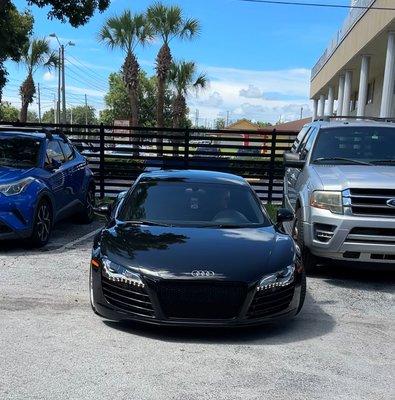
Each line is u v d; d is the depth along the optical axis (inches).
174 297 181.3
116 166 563.8
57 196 350.0
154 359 168.9
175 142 571.8
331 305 236.2
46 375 155.3
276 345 185.5
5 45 515.5
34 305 218.5
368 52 800.3
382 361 176.7
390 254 254.2
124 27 1181.1
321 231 263.0
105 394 145.0
